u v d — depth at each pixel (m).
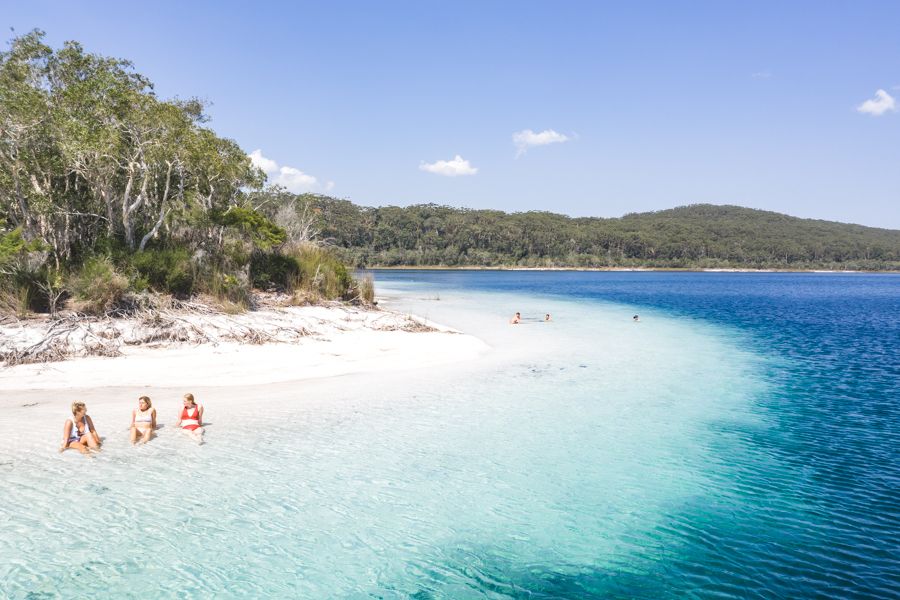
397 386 15.68
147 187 25.72
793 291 80.81
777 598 6.46
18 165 20.33
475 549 7.48
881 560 7.26
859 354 23.09
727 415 13.62
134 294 19.36
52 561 6.77
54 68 24.03
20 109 19.62
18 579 6.38
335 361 18.52
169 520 7.86
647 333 28.62
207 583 6.50
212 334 19.33
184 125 24.17
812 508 8.73
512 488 9.29
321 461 10.15
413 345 21.89
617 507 8.72
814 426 12.77
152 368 16.12
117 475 9.24
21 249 18.98
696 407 14.27
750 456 10.88
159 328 18.48
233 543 7.36
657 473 10.01
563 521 8.26
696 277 145.00
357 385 15.65
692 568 7.09
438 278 99.00
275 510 8.29
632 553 7.45
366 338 22.58
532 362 19.62
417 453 10.67
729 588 6.66
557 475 9.83
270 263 27.84
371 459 10.31
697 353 22.64
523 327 29.81
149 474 9.34
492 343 23.78
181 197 26.61
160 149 22.94
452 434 11.76
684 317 38.03
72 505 8.16
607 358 20.81
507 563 7.16
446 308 39.72
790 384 17.11
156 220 25.48
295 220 39.78
